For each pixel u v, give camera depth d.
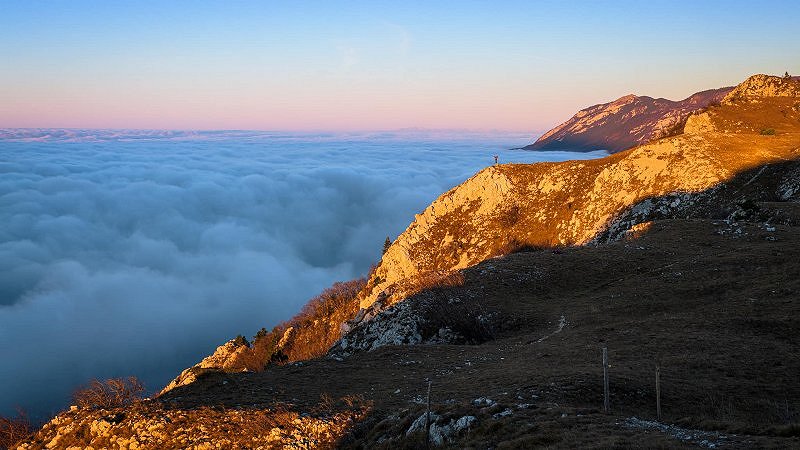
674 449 16.84
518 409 22.72
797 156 104.25
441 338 50.44
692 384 27.53
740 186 98.81
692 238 64.56
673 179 108.06
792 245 54.78
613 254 63.62
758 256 52.19
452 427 22.44
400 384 33.81
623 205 109.81
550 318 50.00
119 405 32.84
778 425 19.67
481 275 62.56
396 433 24.20
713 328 36.62
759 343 33.12
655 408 25.09
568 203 124.81
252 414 28.66
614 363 31.62
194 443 26.69
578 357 34.09
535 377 29.03
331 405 29.69
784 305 38.69
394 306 57.31
